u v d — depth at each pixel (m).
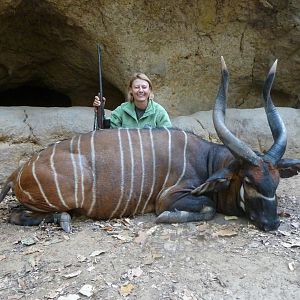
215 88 4.58
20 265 2.37
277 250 2.44
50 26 4.23
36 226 2.84
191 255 2.40
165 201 2.82
